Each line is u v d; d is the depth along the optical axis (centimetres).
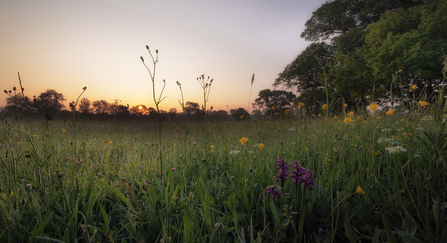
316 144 287
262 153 263
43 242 108
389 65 1453
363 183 162
